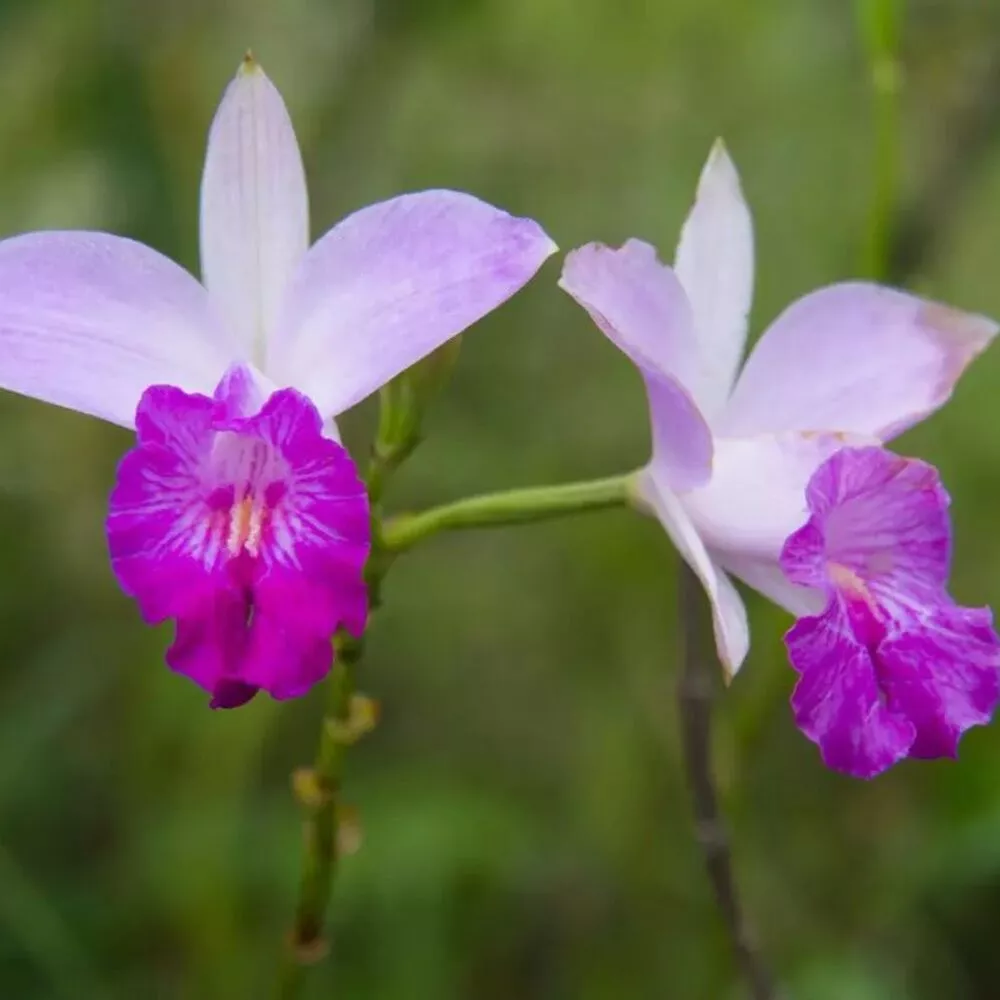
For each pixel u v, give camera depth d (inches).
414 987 25.4
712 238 21.2
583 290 20.2
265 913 26.3
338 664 21.0
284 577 20.1
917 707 20.5
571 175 33.9
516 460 30.1
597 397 31.4
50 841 26.4
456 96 33.9
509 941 26.5
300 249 20.7
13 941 25.0
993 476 31.1
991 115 26.8
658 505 20.6
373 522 20.8
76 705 26.6
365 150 30.3
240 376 20.4
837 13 34.5
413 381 20.6
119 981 25.5
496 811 26.3
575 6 34.2
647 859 26.7
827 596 20.3
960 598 30.6
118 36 27.5
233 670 20.0
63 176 29.1
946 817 25.5
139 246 20.6
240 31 32.4
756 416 21.3
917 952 26.3
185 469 20.3
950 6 31.6
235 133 20.6
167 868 25.3
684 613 21.3
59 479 29.9
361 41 29.1
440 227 20.4
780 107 34.3
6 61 28.4
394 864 25.7
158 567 20.1
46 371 20.3
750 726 23.2
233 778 25.5
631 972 26.2
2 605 28.0
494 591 30.1
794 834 27.7
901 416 21.1
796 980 25.6
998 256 33.8
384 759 28.4
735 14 34.4
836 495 20.5
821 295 21.2
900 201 29.0
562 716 29.2
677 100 34.6
